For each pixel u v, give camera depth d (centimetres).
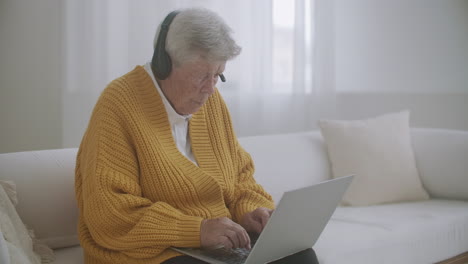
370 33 372
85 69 301
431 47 344
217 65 139
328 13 374
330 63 378
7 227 128
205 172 148
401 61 358
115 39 305
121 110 141
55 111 309
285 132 376
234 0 341
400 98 359
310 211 127
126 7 306
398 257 186
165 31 140
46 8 299
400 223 196
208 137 159
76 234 163
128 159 138
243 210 154
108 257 135
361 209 218
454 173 231
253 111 358
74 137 304
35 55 301
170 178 141
